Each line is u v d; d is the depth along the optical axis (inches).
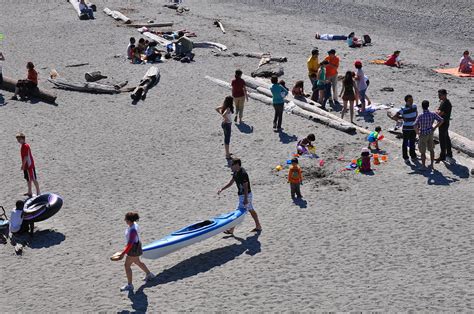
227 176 1593.3
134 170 1652.3
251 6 3954.2
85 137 1877.5
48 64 2573.8
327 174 1560.0
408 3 3814.0
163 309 1056.2
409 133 1573.6
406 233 1259.8
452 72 2495.1
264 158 1678.2
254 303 1054.4
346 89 1875.0
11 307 1098.1
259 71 2384.4
